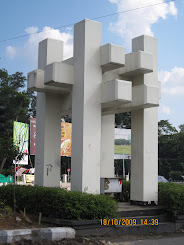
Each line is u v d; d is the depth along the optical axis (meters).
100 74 10.32
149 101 10.56
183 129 52.59
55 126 11.96
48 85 10.59
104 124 13.76
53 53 11.91
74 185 9.91
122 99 9.72
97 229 8.77
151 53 11.37
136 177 11.60
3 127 10.04
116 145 35.50
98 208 8.75
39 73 10.98
